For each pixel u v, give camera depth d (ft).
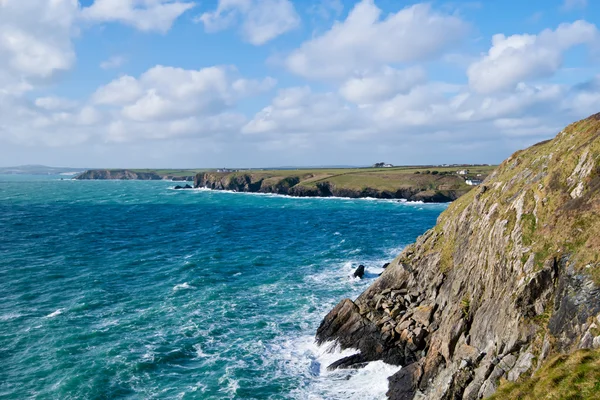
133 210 554.05
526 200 118.11
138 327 162.40
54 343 147.54
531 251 101.81
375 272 236.22
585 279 83.76
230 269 245.45
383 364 131.13
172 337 154.30
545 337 83.71
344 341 143.54
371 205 643.45
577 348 75.56
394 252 287.28
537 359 82.64
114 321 167.73
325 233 371.15
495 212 132.57
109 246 310.24
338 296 196.95
